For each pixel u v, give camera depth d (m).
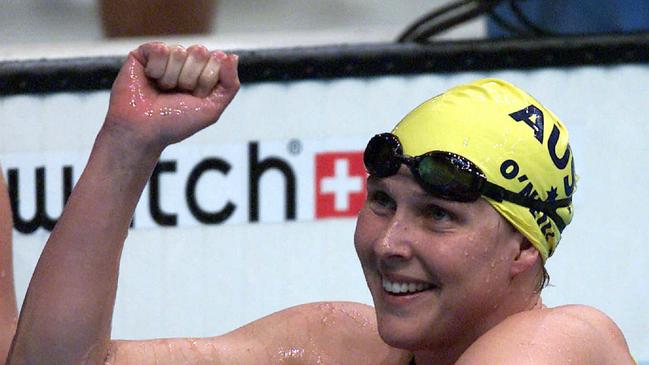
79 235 6.73
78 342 6.75
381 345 7.52
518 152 6.56
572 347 6.34
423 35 10.54
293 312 7.77
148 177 6.85
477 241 6.43
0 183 7.71
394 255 6.40
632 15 11.25
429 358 6.93
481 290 6.52
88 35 14.86
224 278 10.45
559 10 11.56
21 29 14.74
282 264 10.42
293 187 10.41
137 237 10.45
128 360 7.18
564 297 10.26
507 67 10.30
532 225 6.63
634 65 10.24
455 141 6.49
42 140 10.55
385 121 10.36
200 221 10.44
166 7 12.16
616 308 10.25
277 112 10.38
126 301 10.47
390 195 6.48
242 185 10.41
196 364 7.34
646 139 10.25
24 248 10.55
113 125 6.71
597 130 10.26
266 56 10.34
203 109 6.69
